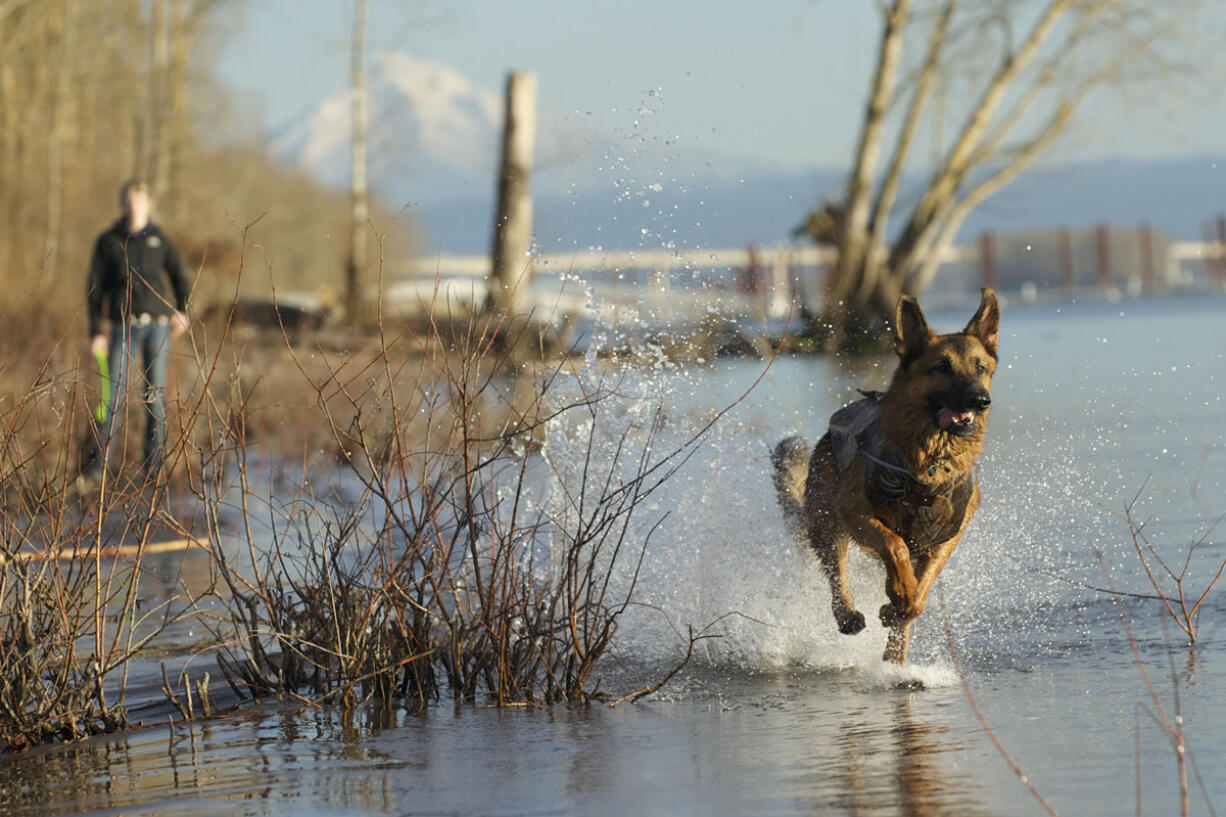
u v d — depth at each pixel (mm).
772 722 7262
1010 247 97438
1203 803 5477
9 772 6945
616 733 7164
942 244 39688
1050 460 15305
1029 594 10039
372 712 7887
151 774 6738
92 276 15859
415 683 8289
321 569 8719
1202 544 11227
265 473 15180
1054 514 12406
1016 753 6332
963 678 7934
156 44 42938
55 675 7809
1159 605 9375
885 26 37500
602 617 9203
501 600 8445
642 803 5879
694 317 11727
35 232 36500
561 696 8086
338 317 27859
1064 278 97062
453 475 9469
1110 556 10961
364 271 33344
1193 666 7770
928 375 9102
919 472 9102
